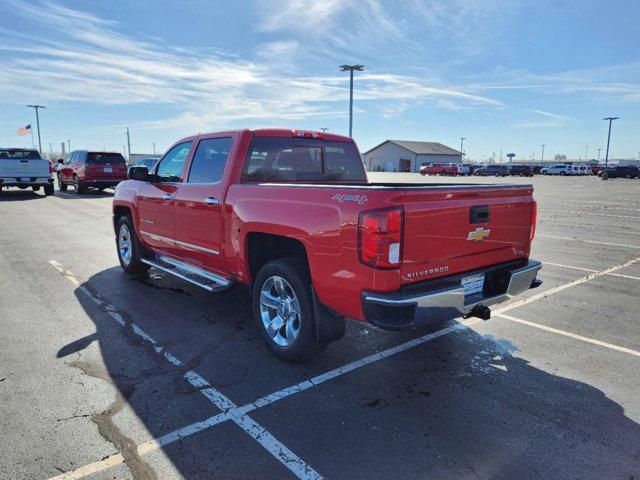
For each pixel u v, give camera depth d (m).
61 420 2.98
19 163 18.84
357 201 3.08
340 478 2.48
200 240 4.77
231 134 4.53
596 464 2.60
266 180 4.57
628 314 5.16
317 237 3.34
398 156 90.94
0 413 3.05
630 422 3.02
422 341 4.39
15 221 12.10
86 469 2.52
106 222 12.05
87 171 19.89
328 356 4.04
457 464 2.60
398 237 2.96
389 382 3.56
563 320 4.97
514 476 2.50
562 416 3.09
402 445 2.77
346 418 3.05
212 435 2.85
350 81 26.23
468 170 63.47
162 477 2.47
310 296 3.62
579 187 34.12
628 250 8.95
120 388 3.41
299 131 4.86
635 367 3.84
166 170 5.59
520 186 3.89
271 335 3.98
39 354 3.98
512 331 4.64
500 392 3.42
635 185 37.25
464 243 3.41
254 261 4.23
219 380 3.56
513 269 3.77
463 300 3.24
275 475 2.50
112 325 4.70
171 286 6.12
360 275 3.07
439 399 3.31
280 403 3.23
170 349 4.12
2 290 5.87
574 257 8.25
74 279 6.43
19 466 2.53
